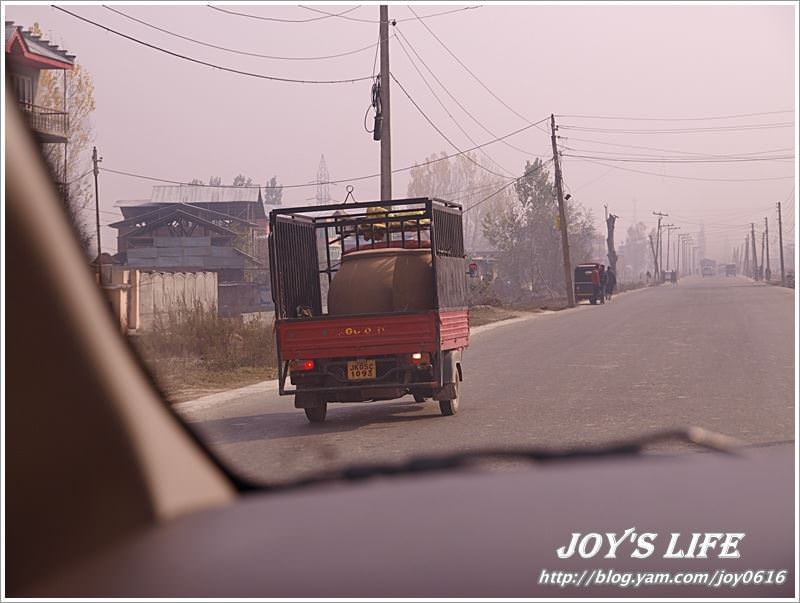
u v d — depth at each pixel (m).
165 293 36.66
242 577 1.50
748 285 113.69
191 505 2.03
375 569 1.51
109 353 1.94
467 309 15.80
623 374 17.92
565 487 1.96
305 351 13.73
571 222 106.19
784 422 11.22
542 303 73.69
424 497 1.92
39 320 1.74
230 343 24.08
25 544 1.64
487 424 12.23
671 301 64.25
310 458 9.91
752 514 1.76
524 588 1.47
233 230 80.44
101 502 1.82
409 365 13.44
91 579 1.56
